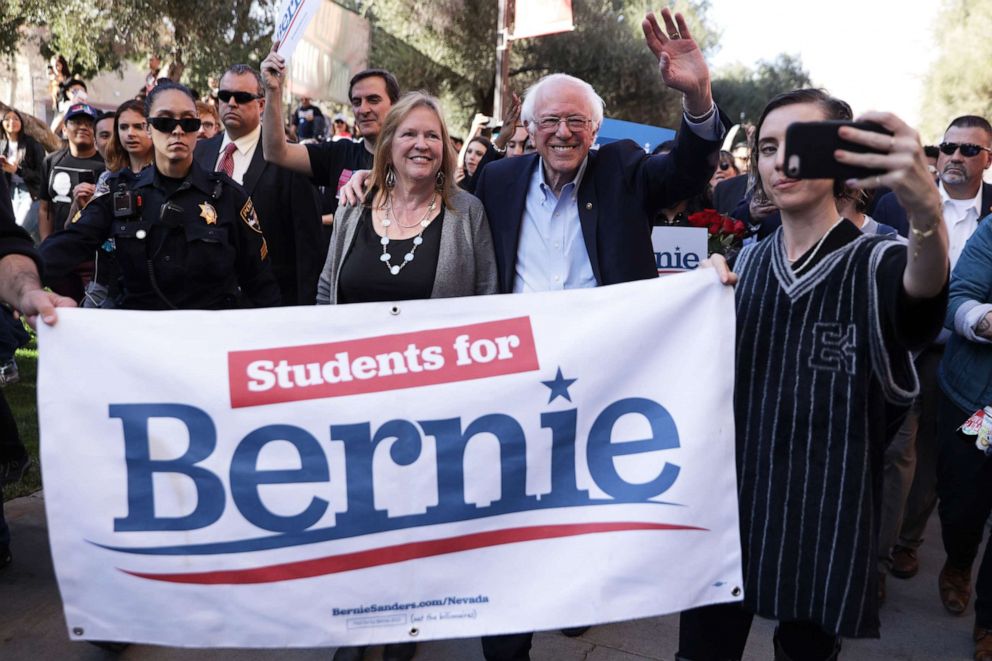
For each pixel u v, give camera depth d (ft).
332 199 15.16
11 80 57.00
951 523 12.52
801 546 7.18
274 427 7.06
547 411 7.34
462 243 9.89
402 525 7.16
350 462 7.13
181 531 6.96
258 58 53.26
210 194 11.16
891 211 14.61
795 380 7.26
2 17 48.42
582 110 9.63
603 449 7.38
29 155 26.09
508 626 7.19
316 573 7.06
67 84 33.24
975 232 12.09
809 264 7.27
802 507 7.18
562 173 10.02
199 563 6.96
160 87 10.85
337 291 10.03
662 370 7.43
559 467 7.34
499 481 7.27
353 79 13.97
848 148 5.89
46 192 22.06
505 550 7.26
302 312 7.20
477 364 7.31
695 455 7.32
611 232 9.91
